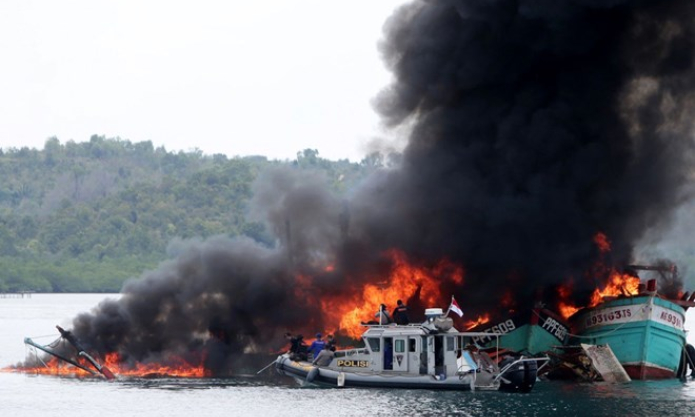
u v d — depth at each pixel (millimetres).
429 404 195875
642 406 195750
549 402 199250
